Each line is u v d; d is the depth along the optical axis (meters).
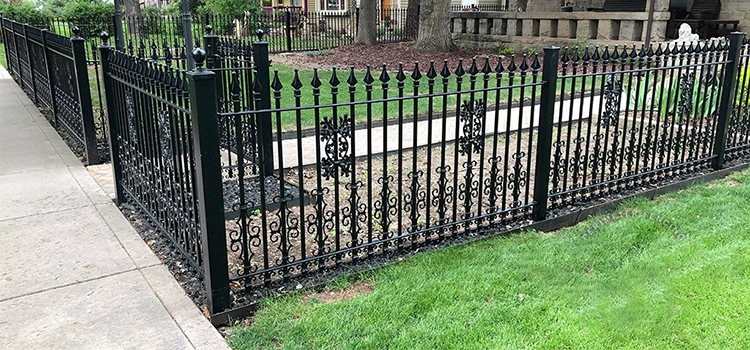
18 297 3.21
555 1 17.77
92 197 4.81
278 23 21.75
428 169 3.78
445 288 3.30
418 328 2.90
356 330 2.89
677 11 15.13
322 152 6.30
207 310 3.13
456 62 14.12
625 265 3.61
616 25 13.71
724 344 2.79
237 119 3.46
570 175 5.75
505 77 11.39
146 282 3.39
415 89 3.52
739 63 5.54
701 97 6.63
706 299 3.18
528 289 3.33
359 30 18.92
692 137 5.51
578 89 10.13
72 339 2.82
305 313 3.05
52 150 6.22
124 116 4.28
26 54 8.96
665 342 2.82
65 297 3.22
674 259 3.66
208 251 2.93
